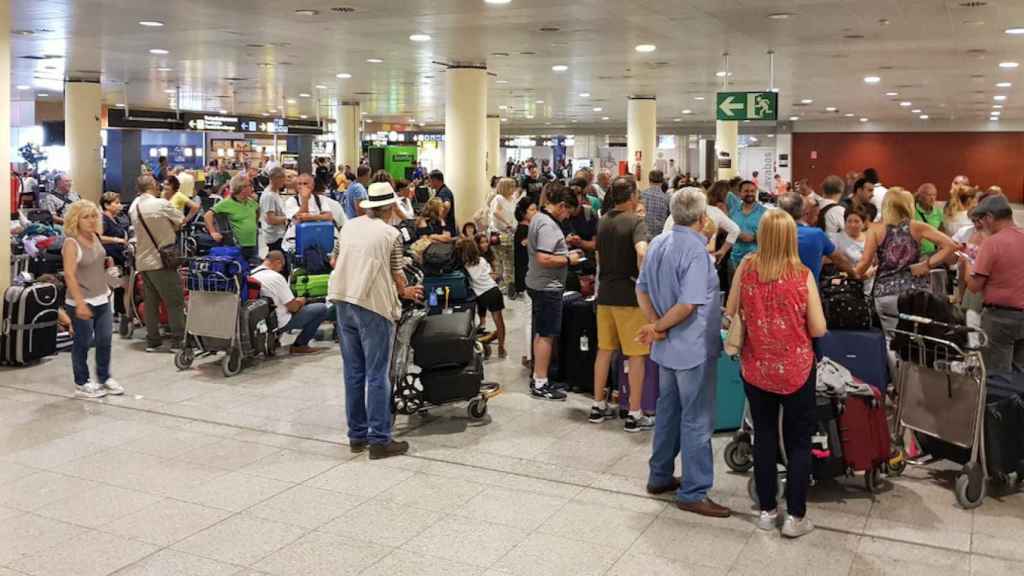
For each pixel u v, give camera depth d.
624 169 23.03
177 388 7.94
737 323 4.82
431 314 7.52
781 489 5.27
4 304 8.66
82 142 20.33
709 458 5.10
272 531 4.89
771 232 4.68
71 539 4.78
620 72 18.59
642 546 4.70
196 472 5.82
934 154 41.06
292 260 10.02
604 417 6.96
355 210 10.73
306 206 10.45
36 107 32.88
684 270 4.95
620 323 6.56
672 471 5.41
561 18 11.59
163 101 27.27
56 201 14.66
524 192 14.16
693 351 4.98
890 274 7.05
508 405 7.40
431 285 8.71
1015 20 11.69
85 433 6.62
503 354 9.20
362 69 18.16
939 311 5.50
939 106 30.28
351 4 10.65
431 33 13.07
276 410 7.27
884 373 6.47
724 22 11.91
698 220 5.00
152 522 5.00
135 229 9.33
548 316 7.40
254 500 5.34
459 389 6.80
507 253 13.39
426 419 7.02
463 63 16.62
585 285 8.02
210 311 8.42
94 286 7.57
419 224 10.37
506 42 13.98
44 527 4.93
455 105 16.75
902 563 4.48
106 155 30.34
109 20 12.02
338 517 5.09
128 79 20.41
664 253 5.04
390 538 4.81
